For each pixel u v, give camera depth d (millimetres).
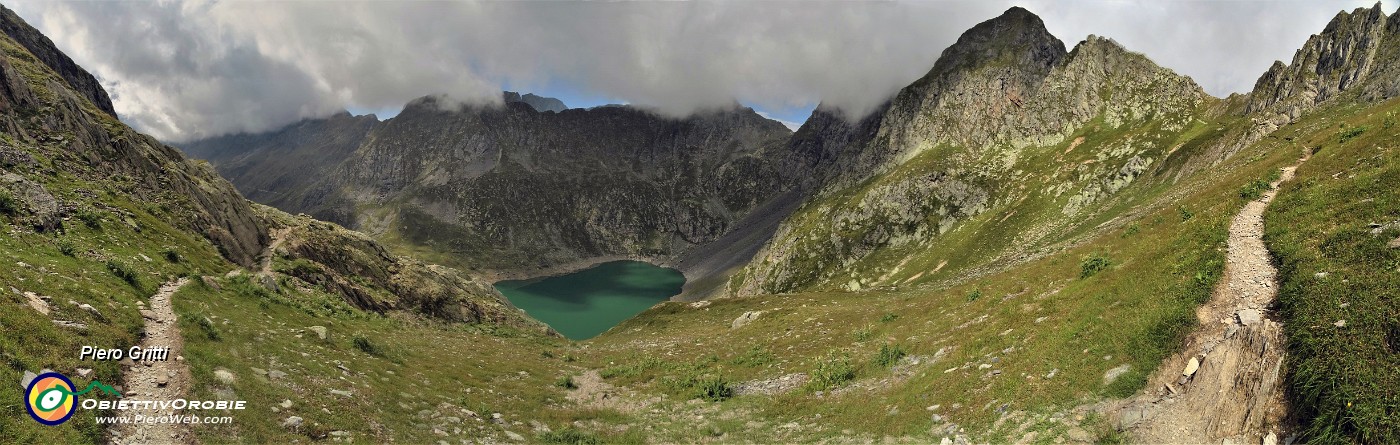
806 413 22828
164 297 25828
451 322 76000
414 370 28688
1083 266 26375
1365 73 139250
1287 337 11766
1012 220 163625
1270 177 27344
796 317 51156
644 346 51000
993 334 22453
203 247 50000
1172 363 13586
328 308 43938
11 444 10844
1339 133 33188
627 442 21516
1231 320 13500
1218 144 106062
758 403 25578
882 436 17766
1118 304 18297
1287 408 10828
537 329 88875
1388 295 10984
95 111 64750
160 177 57906
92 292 20859
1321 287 12398
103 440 12320
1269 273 15109
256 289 36312
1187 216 30203
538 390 31062
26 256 22906
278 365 20328
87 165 50375
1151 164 147500
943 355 23375
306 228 78250
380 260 83875
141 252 35406
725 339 46938
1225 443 11172
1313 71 155375
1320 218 16578
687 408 26734
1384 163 18312
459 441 18906
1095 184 152375
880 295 70250
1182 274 17609
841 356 30312
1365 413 9430
